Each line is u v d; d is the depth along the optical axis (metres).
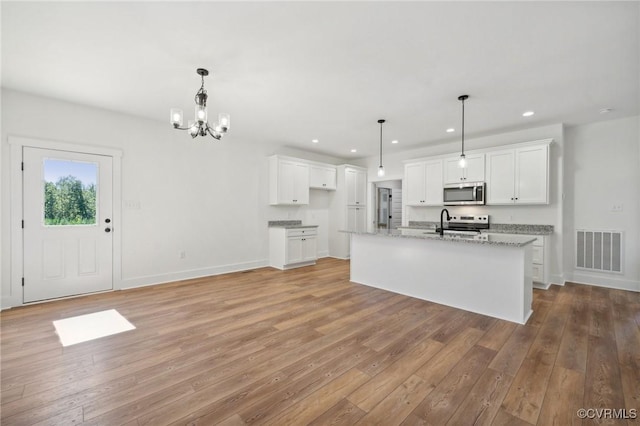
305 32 2.19
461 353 2.28
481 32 2.18
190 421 1.54
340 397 1.75
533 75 2.84
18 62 2.64
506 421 1.55
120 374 1.97
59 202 3.59
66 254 3.65
